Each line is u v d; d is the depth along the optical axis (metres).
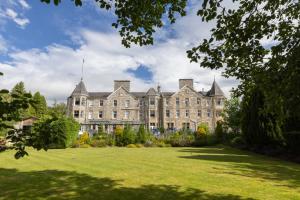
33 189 8.66
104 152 23.06
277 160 17.52
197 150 26.25
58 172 11.90
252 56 6.00
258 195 8.04
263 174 11.76
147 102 57.69
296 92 5.16
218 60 6.11
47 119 3.88
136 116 57.41
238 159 17.80
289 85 5.21
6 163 14.81
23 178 10.48
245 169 13.17
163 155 20.19
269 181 10.14
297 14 5.77
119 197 7.73
